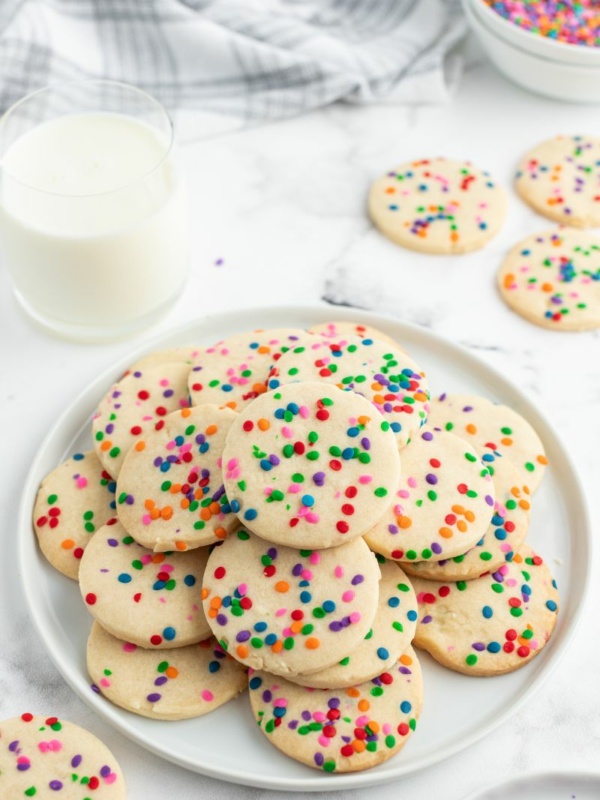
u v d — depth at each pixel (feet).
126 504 1.72
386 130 2.37
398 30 2.44
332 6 2.47
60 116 2.04
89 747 1.62
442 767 1.65
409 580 1.73
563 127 2.37
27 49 2.21
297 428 1.69
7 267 2.07
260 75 2.34
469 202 2.23
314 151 2.33
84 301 1.97
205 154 2.32
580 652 1.75
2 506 1.86
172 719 1.64
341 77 2.32
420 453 1.77
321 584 1.63
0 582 1.79
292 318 2.03
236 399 1.83
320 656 1.59
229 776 1.59
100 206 1.87
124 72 2.32
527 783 1.62
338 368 1.82
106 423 1.84
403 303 2.12
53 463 1.88
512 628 1.69
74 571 1.75
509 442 1.86
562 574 1.78
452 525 1.70
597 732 1.69
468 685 1.68
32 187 1.85
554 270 2.13
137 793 1.63
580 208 2.22
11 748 1.61
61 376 2.02
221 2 2.35
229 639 1.61
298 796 1.63
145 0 2.29
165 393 1.88
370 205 2.23
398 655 1.63
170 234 1.96
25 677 1.72
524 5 2.40
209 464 1.73
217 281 2.15
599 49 2.25
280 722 1.62
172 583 1.69
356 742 1.59
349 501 1.64
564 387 2.02
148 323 2.07
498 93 2.43
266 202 2.26
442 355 2.00
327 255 2.19
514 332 2.09
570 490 1.85
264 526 1.63
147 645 1.66
